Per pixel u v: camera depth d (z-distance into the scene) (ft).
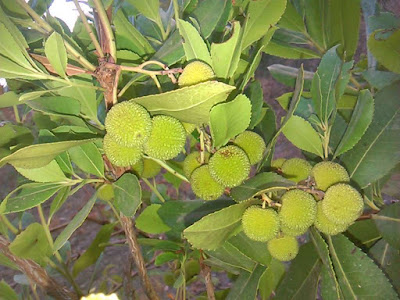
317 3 0.64
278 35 0.67
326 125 0.51
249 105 0.40
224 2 0.48
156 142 0.40
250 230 0.43
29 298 0.82
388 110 0.51
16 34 0.42
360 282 0.45
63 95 0.47
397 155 0.49
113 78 0.43
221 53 0.41
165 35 0.56
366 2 0.67
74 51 0.43
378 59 0.56
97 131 0.49
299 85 0.48
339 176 0.45
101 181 0.48
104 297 0.28
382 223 0.50
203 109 0.38
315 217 0.44
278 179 0.44
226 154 0.42
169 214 0.55
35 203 0.46
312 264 0.51
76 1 0.43
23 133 0.53
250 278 0.50
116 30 0.53
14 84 0.51
